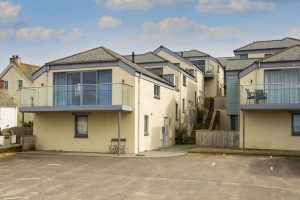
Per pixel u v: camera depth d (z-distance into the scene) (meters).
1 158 19.16
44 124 23.44
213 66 41.84
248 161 17.47
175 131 29.52
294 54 21.88
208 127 32.25
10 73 40.44
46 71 23.05
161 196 10.21
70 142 22.61
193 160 17.95
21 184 12.02
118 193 10.59
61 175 13.73
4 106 35.72
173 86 29.12
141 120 22.14
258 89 21.03
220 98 34.03
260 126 21.72
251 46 35.69
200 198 9.96
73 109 21.03
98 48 24.12
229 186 11.53
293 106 19.81
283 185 11.67
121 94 20.55
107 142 21.66
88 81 22.16
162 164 16.55
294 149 20.94
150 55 32.16
